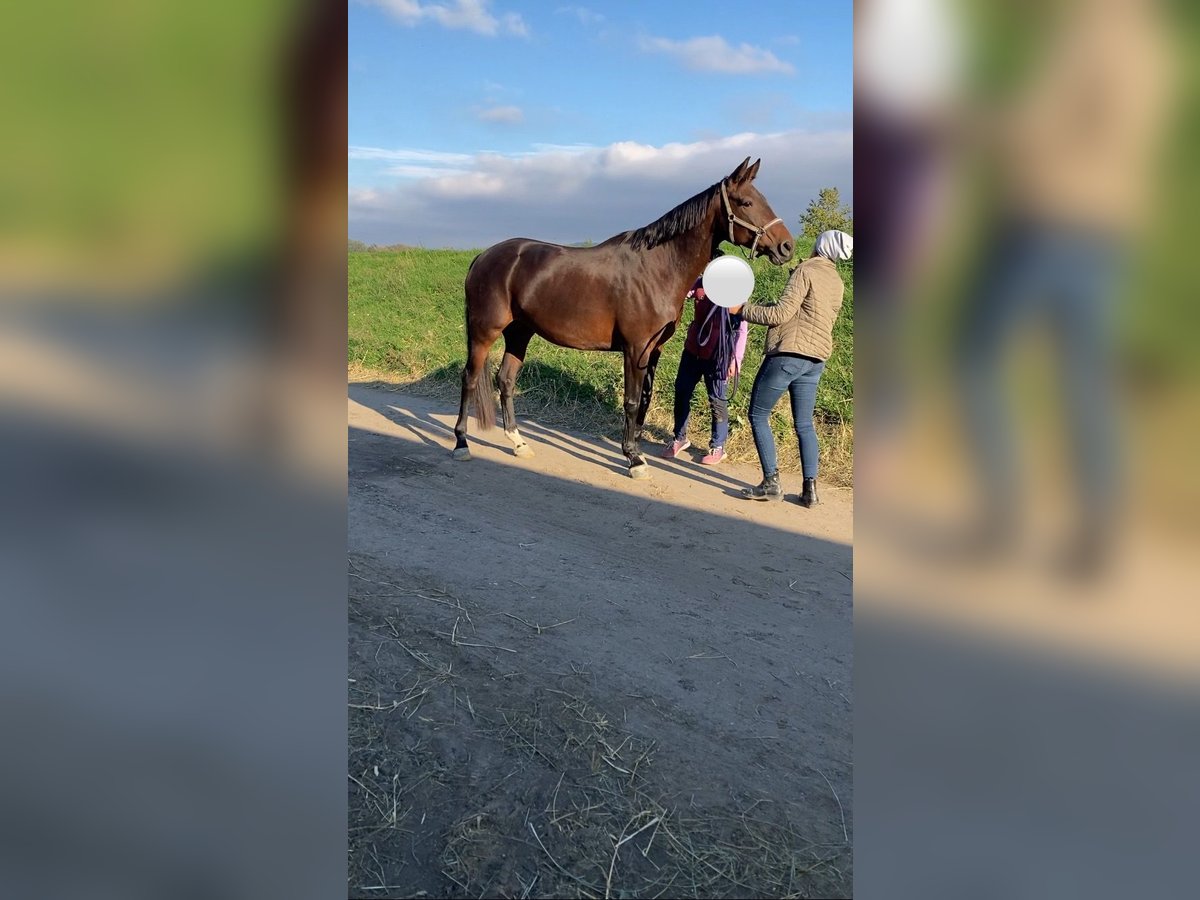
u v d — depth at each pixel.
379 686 2.80
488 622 3.30
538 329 5.42
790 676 2.99
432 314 10.62
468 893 1.98
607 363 7.68
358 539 4.12
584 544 4.20
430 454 5.80
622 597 3.59
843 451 5.64
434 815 2.23
